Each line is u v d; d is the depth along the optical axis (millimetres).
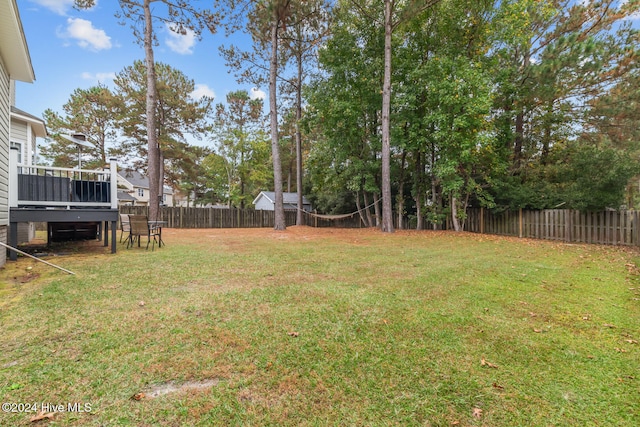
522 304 3350
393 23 11352
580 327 2752
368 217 15320
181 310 3029
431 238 9633
